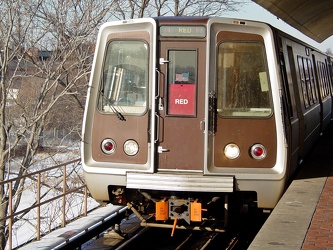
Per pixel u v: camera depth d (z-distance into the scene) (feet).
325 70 65.21
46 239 30.60
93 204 55.16
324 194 29.53
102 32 28.94
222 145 27.96
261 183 27.84
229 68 28.14
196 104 27.94
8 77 55.36
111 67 28.89
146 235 32.32
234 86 28.17
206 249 30.30
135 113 28.35
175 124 28.07
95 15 52.49
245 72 28.19
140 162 28.25
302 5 75.51
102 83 28.91
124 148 28.43
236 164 27.91
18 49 51.72
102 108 28.86
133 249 30.40
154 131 28.02
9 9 49.80
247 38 28.17
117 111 28.58
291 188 31.30
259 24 28.19
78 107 57.26
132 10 58.18
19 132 51.49
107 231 33.94
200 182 27.37
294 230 22.53
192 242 32.73
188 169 28.07
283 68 31.45
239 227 33.06
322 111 56.13
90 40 54.03
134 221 37.22
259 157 28.02
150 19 28.07
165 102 28.12
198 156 27.99
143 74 28.40
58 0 51.34
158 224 29.22
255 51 28.27
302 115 37.32
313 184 32.35
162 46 28.09
